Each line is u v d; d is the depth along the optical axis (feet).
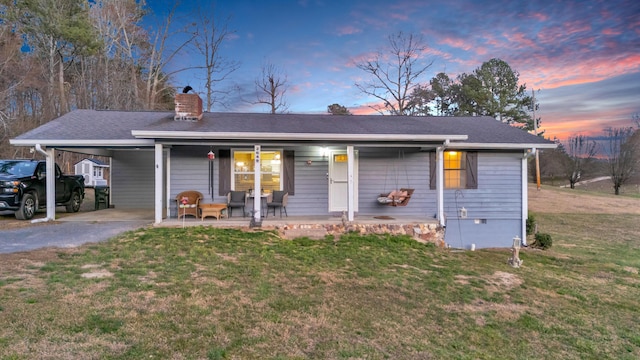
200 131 28.27
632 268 29.63
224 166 33.09
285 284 17.54
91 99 80.59
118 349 10.36
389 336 13.28
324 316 14.33
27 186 31.53
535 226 40.73
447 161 36.01
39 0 69.82
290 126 32.09
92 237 23.90
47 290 14.05
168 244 22.50
